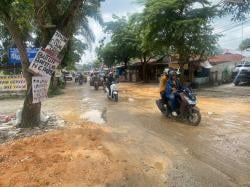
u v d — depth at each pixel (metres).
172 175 5.00
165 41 24.34
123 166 5.35
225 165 5.45
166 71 10.41
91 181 4.66
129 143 7.01
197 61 26.75
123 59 44.47
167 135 7.83
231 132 8.00
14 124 9.03
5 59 27.08
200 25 21.31
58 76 31.70
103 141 7.12
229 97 17.11
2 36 25.34
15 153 6.02
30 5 9.76
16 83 20.36
